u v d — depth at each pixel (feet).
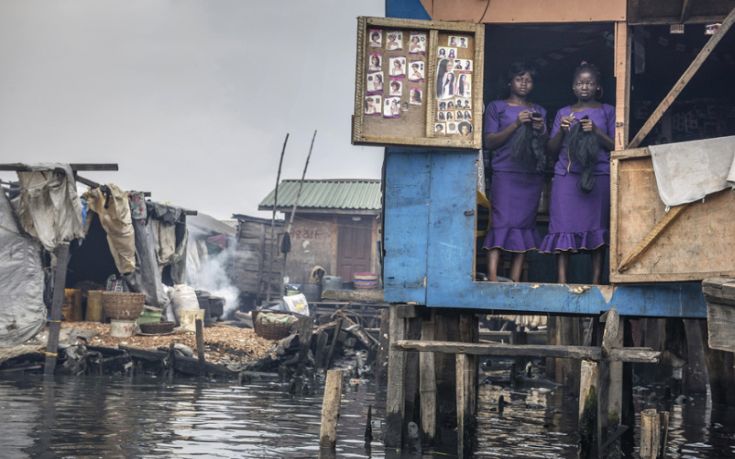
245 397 46.80
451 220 30.32
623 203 28.71
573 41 36.35
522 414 42.55
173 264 73.20
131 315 58.39
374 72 30.22
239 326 84.43
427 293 30.27
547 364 62.64
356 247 107.76
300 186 105.91
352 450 30.25
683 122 40.78
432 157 30.60
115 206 59.57
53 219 54.24
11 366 53.57
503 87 37.99
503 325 76.43
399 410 30.25
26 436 30.81
